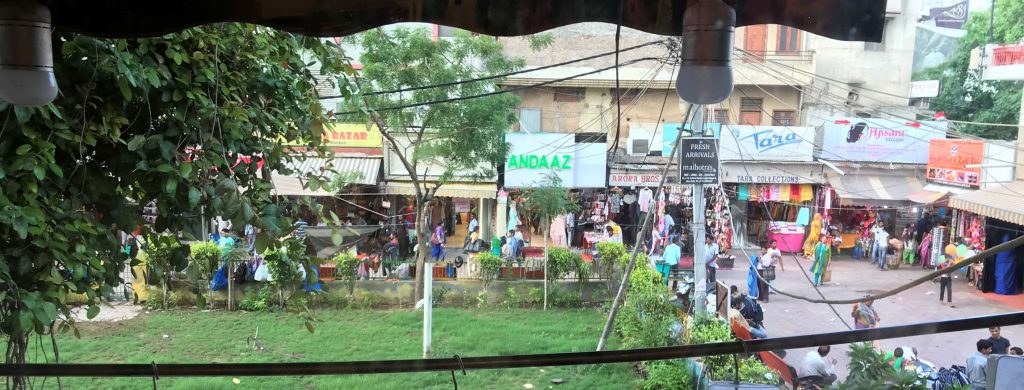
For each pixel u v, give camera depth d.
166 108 3.80
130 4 1.96
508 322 14.96
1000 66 17.98
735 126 22.89
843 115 23.77
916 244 21.89
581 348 12.91
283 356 12.43
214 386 10.63
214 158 3.66
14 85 1.74
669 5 1.92
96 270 3.63
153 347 12.85
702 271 12.01
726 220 22.97
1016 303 17.02
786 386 9.91
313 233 15.56
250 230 15.57
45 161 3.10
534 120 23.34
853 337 2.08
